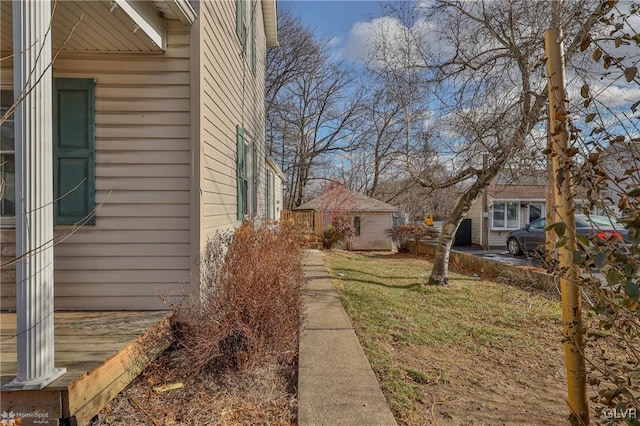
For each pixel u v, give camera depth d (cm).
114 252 398
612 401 173
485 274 893
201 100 405
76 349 285
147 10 355
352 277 797
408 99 767
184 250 402
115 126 398
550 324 482
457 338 429
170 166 402
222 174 515
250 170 789
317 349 376
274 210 1462
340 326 451
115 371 279
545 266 205
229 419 266
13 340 310
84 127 395
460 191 1043
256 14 905
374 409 263
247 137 756
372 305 560
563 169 184
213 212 464
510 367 354
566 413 270
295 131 2580
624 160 174
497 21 591
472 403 282
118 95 398
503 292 668
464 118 617
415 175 768
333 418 251
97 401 256
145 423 262
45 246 235
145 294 399
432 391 301
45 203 237
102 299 397
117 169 398
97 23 337
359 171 2561
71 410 231
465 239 2033
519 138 533
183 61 402
